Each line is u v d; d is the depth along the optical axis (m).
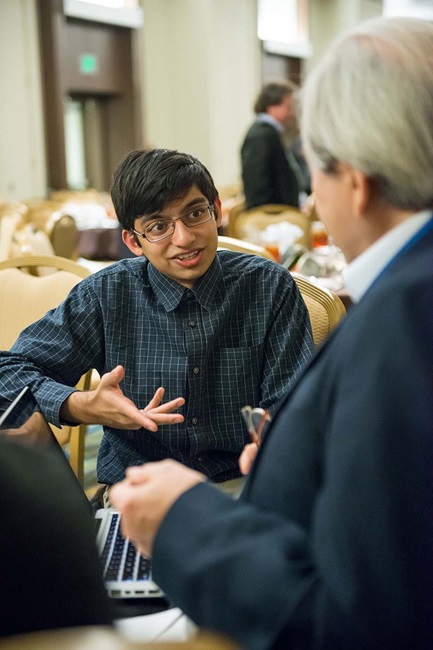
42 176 8.33
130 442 1.51
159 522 0.74
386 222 0.74
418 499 0.60
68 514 0.63
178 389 1.46
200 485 0.76
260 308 1.50
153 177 1.35
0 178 7.84
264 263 1.54
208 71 9.91
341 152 0.71
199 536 0.72
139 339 1.49
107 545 1.03
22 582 0.61
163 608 0.95
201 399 1.47
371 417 0.62
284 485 0.72
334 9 12.49
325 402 0.69
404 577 0.60
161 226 1.38
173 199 1.36
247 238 4.18
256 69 10.93
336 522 0.62
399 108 0.69
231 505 0.74
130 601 0.95
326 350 0.74
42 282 2.18
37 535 0.61
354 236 0.76
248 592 0.66
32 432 1.31
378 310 0.65
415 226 0.71
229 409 1.49
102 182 9.71
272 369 1.49
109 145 9.66
